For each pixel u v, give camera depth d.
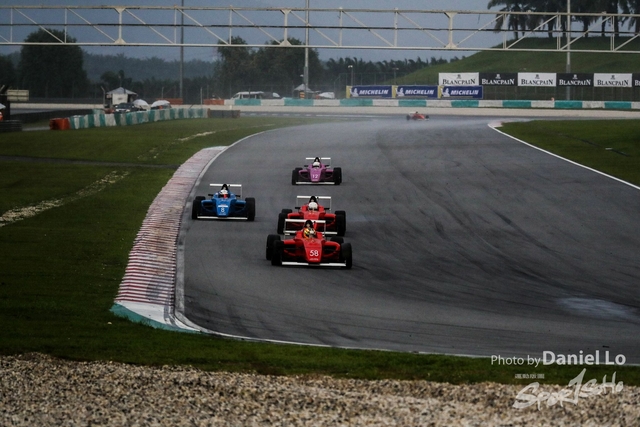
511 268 77.31
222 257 79.94
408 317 57.75
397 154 173.00
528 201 116.94
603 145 180.50
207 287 66.75
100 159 163.25
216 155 171.12
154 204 112.38
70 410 35.31
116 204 111.50
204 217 103.69
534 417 35.38
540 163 154.62
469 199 119.06
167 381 39.62
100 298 61.16
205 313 58.31
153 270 72.56
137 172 145.62
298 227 91.75
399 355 45.81
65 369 41.44
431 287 68.56
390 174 144.62
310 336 52.28
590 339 52.22
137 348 46.22
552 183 131.75
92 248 81.50
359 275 72.88
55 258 76.06
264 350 46.66
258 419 34.62
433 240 91.19
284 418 34.81
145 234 90.44
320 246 75.88
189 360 43.75
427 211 110.06
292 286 67.62
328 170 135.88
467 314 59.03
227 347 47.38
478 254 83.88
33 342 46.75
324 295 64.56
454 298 64.56
